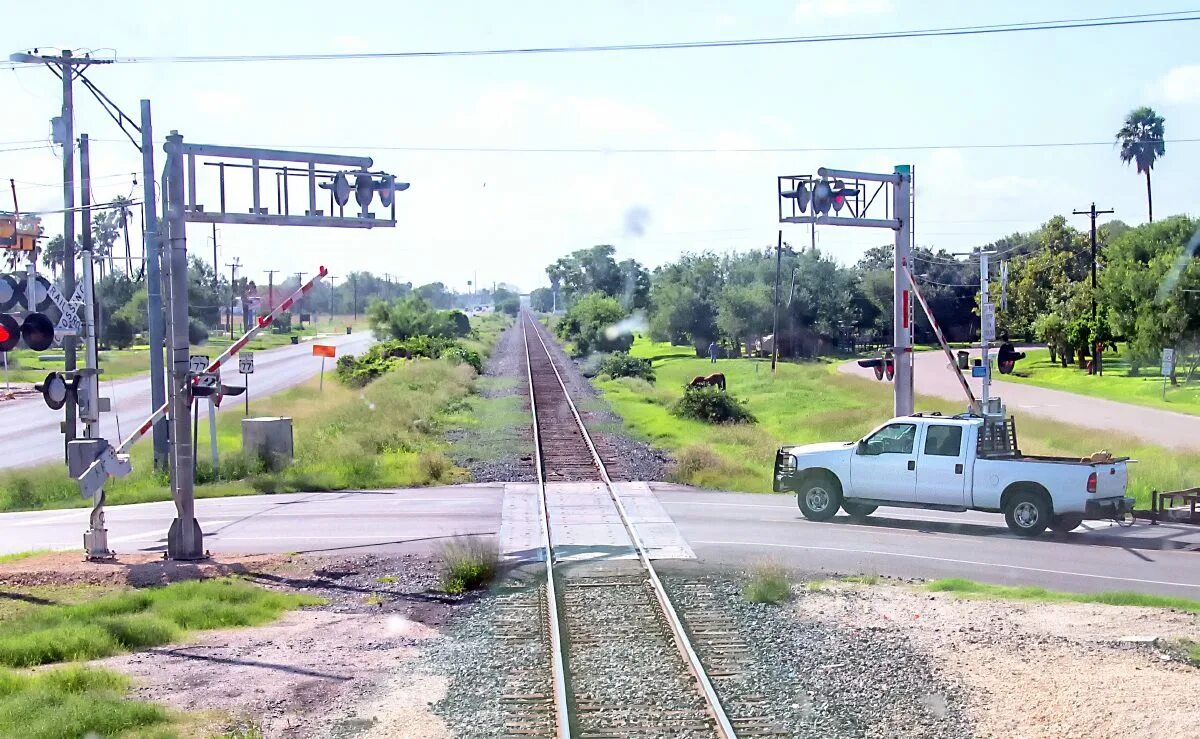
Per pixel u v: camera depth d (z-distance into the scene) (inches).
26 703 364.5
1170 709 356.5
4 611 540.7
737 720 356.2
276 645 478.6
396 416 1491.1
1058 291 3604.8
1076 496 715.4
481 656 442.6
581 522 792.3
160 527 834.2
